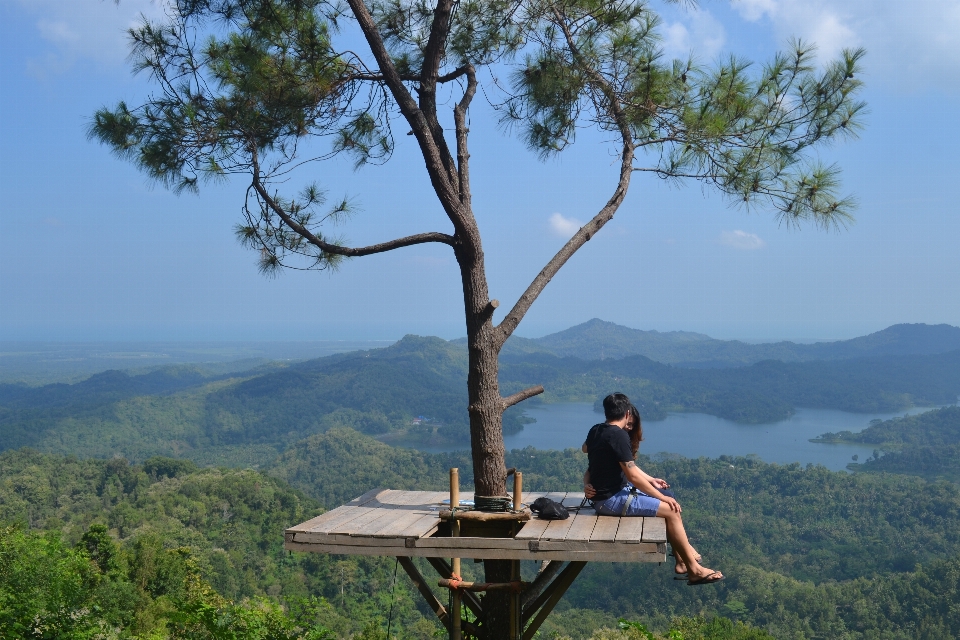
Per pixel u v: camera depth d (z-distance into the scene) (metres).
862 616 77.88
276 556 77.44
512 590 4.07
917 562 103.44
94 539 31.16
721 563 89.75
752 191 5.30
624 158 5.43
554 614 75.38
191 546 71.69
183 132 5.16
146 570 31.72
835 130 5.14
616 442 4.14
